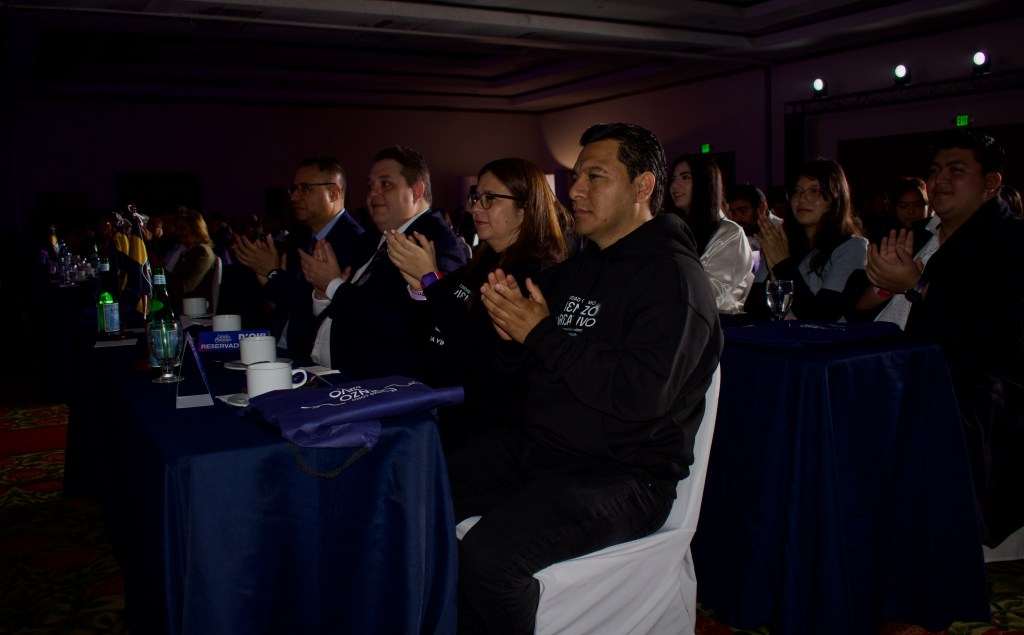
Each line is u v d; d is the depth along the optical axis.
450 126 16.27
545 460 1.87
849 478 1.96
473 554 1.63
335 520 1.58
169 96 13.75
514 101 15.83
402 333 2.49
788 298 2.41
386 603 1.61
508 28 9.37
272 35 9.52
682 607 1.87
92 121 13.58
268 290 2.92
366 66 12.98
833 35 10.10
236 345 2.55
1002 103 9.57
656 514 1.78
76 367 3.24
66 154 13.48
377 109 15.62
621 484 1.75
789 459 1.95
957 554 2.08
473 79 14.36
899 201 4.47
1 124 13.05
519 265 2.21
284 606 1.55
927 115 10.31
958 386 2.34
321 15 8.66
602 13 9.37
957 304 2.38
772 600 2.03
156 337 2.14
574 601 1.67
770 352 2.03
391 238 2.30
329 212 3.40
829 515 1.90
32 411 5.00
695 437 1.81
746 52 11.04
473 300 2.23
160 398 1.89
